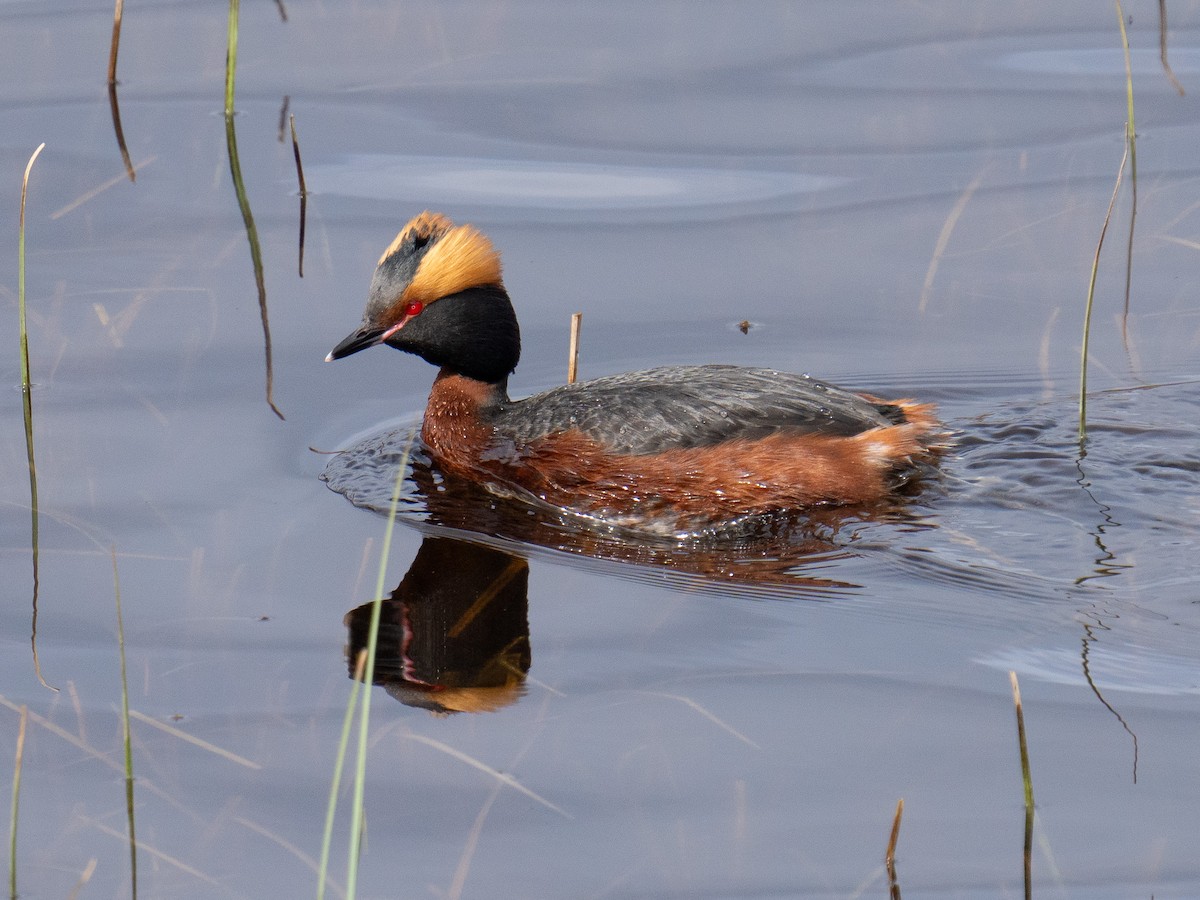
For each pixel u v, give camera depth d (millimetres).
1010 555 12039
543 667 10602
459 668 10602
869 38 22891
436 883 8609
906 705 10023
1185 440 13820
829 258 17719
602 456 13289
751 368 14039
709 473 13039
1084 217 18250
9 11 23734
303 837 9016
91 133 19953
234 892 8578
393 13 23781
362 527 12734
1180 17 22984
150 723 10031
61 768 9594
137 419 14359
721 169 19641
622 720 9953
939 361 15703
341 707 10203
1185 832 8766
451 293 14086
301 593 11633
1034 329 16250
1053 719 9797
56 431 14070
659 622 11203
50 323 15992
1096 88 21078
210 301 16531
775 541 12648
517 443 13734
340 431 14508
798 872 8594
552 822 9039
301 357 15680
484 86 21578
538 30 23281
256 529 12594
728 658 10664
